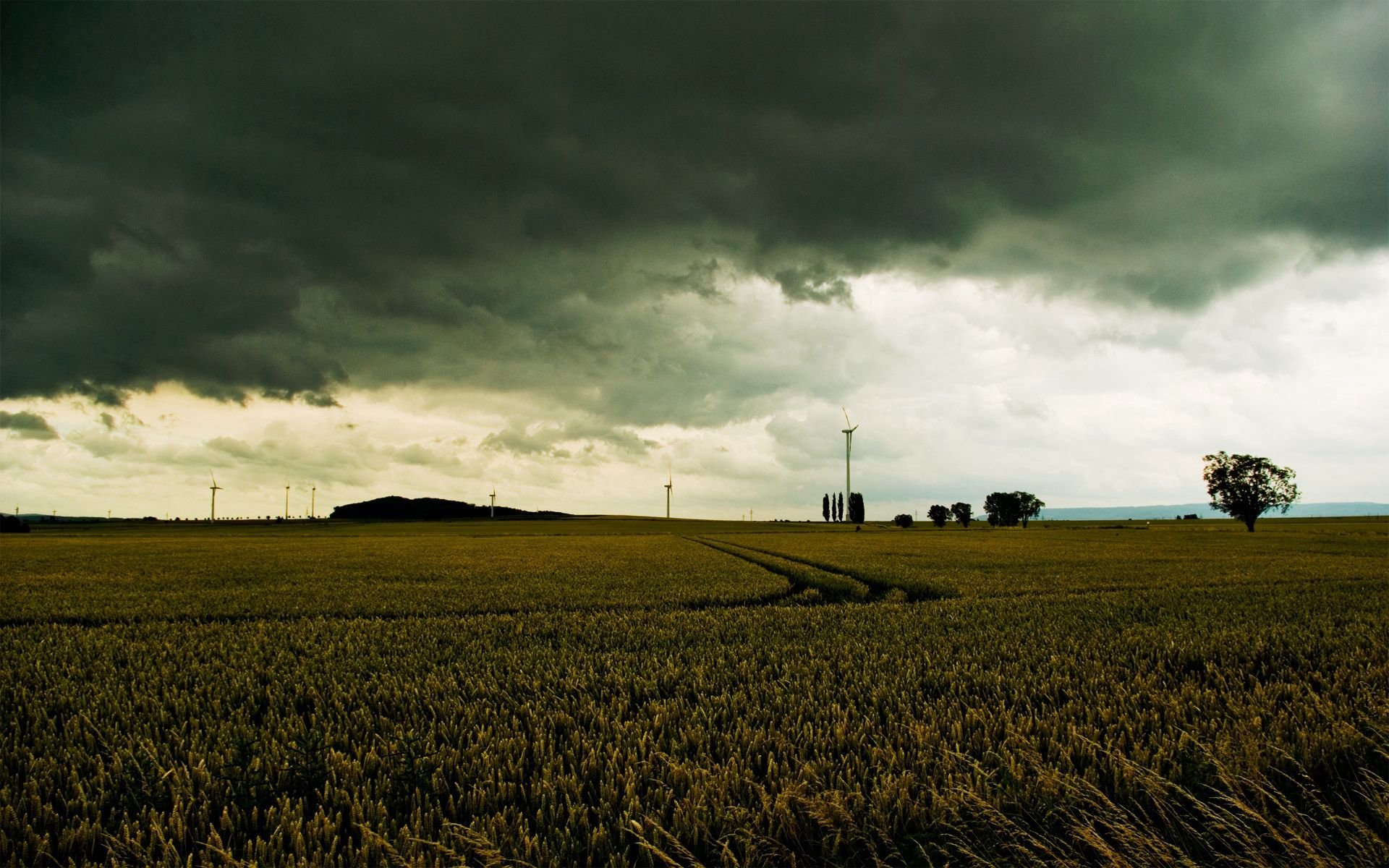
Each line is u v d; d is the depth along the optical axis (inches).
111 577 1151.6
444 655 415.8
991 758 211.2
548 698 300.2
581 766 209.0
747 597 816.3
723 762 214.1
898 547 2202.3
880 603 696.4
